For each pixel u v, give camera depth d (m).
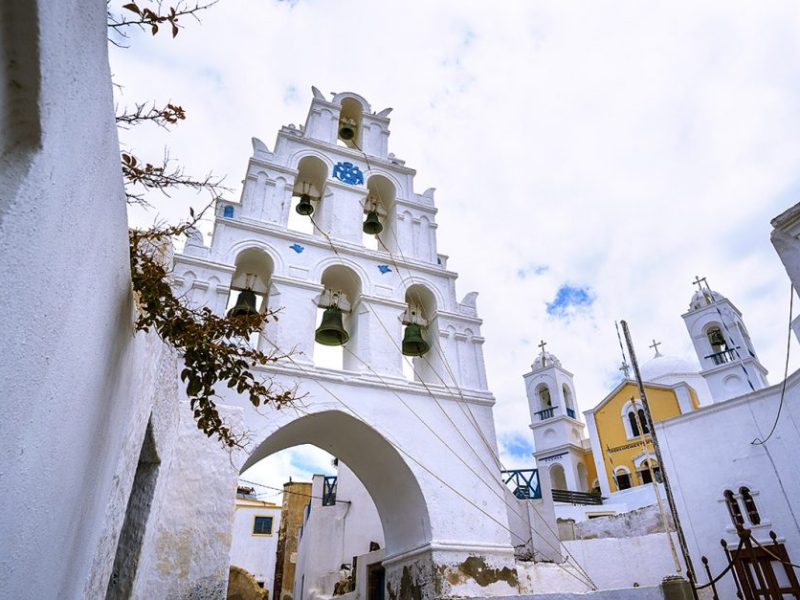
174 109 4.10
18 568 1.87
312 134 16.44
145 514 6.16
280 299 13.02
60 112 1.53
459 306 15.61
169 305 3.85
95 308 2.36
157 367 5.56
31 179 1.44
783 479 15.58
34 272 1.56
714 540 16.34
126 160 4.04
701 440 17.62
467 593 11.33
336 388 12.34
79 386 2.25
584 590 12.98
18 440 1.64
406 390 13.12
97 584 4.05
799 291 7.55
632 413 37.41
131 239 3.96
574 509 26.08
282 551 29.08
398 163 17.36
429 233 16.55
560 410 41.53
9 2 1.31
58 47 1.46
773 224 7.85
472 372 14.58
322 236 14.73
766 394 16.47
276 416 11.26
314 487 23.89
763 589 10.98
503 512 12.73
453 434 13.12
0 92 1.34
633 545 16.62
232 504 8.39
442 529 11.83
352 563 21.08
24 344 1.57
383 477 13.27
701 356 36.25
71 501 2.47
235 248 13.27
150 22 3.18
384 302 14.24
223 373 4.19
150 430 5.72
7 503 1.64
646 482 34.75
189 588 7.61
